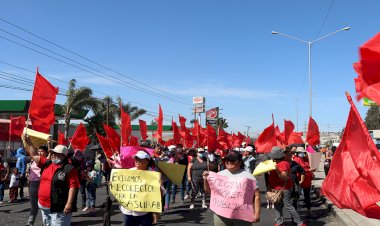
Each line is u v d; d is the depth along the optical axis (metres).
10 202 13.62
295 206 9.45
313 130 13.77
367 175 2.99
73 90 33.94
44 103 8.42
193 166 11.95
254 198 5.30
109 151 11.25
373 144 2.92
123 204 5.89
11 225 9.66
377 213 3.01
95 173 11.10
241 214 5.14
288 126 13.65
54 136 28.25
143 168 6.08
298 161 10.61
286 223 9.70
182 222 9.91
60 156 5.96
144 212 5.92
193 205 11.97
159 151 12.48
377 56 2.40
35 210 8.80
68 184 5.88
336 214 10.24
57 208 5.80
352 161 3.16
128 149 7.41
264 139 12.53
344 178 3.23
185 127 20.75
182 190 13.06
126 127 11.12
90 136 39.41
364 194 3.04
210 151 13.52
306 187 10.56
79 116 35.66
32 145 7.29
